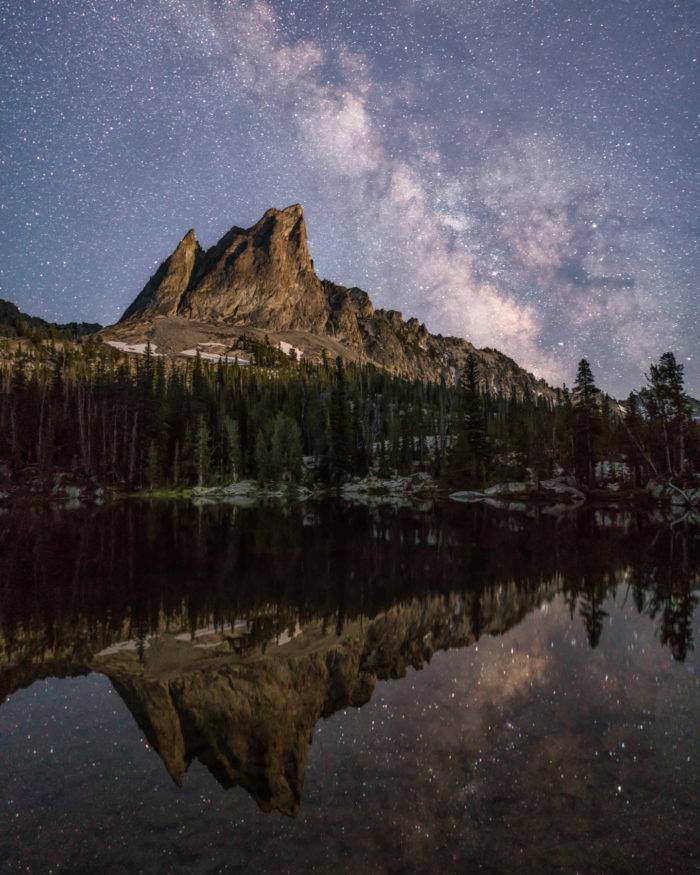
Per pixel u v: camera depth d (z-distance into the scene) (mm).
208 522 39281
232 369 139250
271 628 12930
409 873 4465
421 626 13039
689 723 7617
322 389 111938
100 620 13531
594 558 22938
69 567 21000
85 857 4773
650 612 14031
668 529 34312
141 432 75750
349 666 10266
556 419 84250
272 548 26266
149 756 6789
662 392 62312
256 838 5023
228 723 7797
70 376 90625
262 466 76062
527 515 45812
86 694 8922
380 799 5723
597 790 5832
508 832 5031
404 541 28922
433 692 8945
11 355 133625
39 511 47875
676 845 4832
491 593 16562
